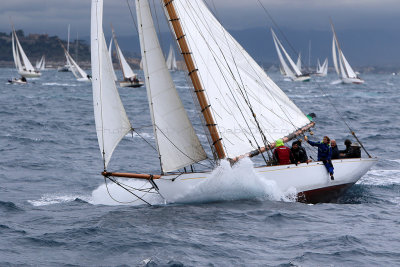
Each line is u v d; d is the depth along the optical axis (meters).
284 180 53.47
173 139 49.59
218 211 48.91
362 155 86.75
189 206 50.88
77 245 39.78
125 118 47.78
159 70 48.56
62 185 64.38
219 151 53.72
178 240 40.50
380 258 36.94
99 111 46.81
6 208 51.41
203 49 55.91
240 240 40.78
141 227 44.00
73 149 95.31
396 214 49.81
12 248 39.16
